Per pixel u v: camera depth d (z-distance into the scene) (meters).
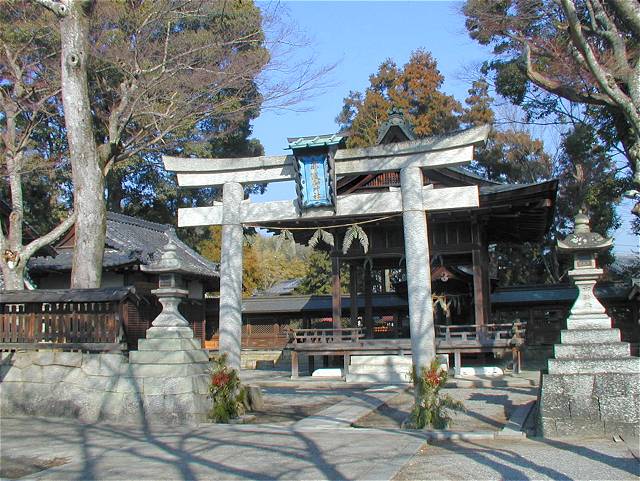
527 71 16.11
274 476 6.67
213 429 9.97
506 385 16.64
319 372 20.66
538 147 39.94
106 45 18.11
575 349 9.62
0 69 19.55
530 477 6.60
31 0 16.55
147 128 19.84
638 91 10.84
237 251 12.46
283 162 12.33
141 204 40.72
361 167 11.67
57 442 8.91
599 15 12.07
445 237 20.33
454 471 6.95
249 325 33.34
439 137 11.12
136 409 10.70
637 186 10.92
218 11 20.41
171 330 11.12
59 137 29.88
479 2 19.52
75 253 14.26
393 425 10.82
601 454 7.73
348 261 23.25
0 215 20.81
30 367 11.84
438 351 18.67
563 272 41.06
